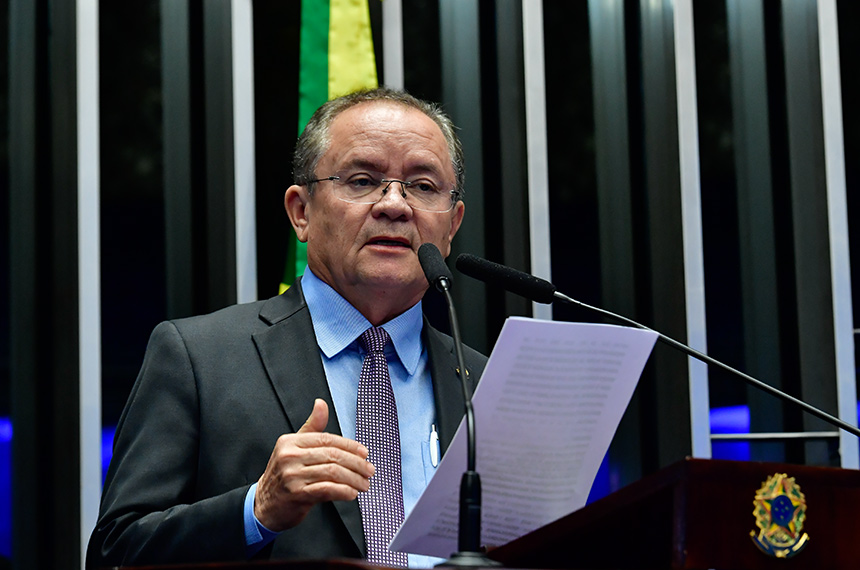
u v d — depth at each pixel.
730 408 7.84
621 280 7.30
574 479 3.53
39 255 6.70
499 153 7.25
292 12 7.31
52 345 6.67
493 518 3.49
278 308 4.70
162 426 4.21
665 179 7.32
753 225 7.54
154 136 7.70
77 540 6.51
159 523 3.78
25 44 6.76
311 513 4.07
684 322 7.21
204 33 6.96
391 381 4.65
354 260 4.57
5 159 7.68
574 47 7.84
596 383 3.29
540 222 7.16
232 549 3.62
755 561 2.72
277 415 4.25
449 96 7.32
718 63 7.96
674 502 2.69
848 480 2.85
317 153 4.82
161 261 8.16
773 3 7.70
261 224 7.11
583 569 2.88
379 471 4.29
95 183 6.67
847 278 7.35
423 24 7.61
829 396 7.27
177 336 4.44
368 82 6.74
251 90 6.89
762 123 7.54
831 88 7.48
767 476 2.78
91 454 6.50
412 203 4.68
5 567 7.20
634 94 7.51
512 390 3.16
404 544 3.42
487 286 7.18
